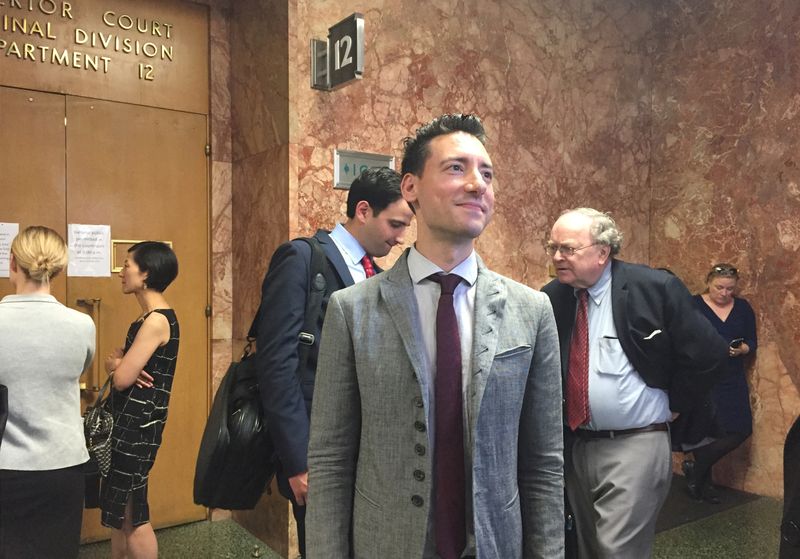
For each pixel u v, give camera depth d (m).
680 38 5.21
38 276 2.35
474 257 1.44
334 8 3.73
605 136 5.13
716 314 4.63
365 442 1.37
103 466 2.67
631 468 2.42
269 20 3.61
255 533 3.72
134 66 3.68
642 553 2.39
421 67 4.13
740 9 4.83
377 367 1.34
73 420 2.35
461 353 1.35
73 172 3.51
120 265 3.65
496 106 4.51
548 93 4.79
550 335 1.44
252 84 3.78
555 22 4.84
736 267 4.87
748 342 4.63
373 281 1.44
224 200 3.97
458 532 1.33
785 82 4.57
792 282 4.54
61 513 2.29
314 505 1.38
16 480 2.18
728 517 4.19
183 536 3.71
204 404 3.93
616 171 5.20
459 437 1.33
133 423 2.70
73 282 3.52
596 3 5.06
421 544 1.29
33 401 2.23
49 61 3.44
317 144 3.64
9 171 3.35
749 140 4.79
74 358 2.34
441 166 1.34
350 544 1.40
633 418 2.46
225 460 2.13
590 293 2.56
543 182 4.76
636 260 5.32
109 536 3.68
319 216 3.65
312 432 1.42
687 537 3.83
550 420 1.44
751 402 4.75
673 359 2.48
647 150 5.41
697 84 5.11
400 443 1.32
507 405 1.35
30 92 3.40
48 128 3.45
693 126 5.13
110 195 3.62
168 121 3.79
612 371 2.45
